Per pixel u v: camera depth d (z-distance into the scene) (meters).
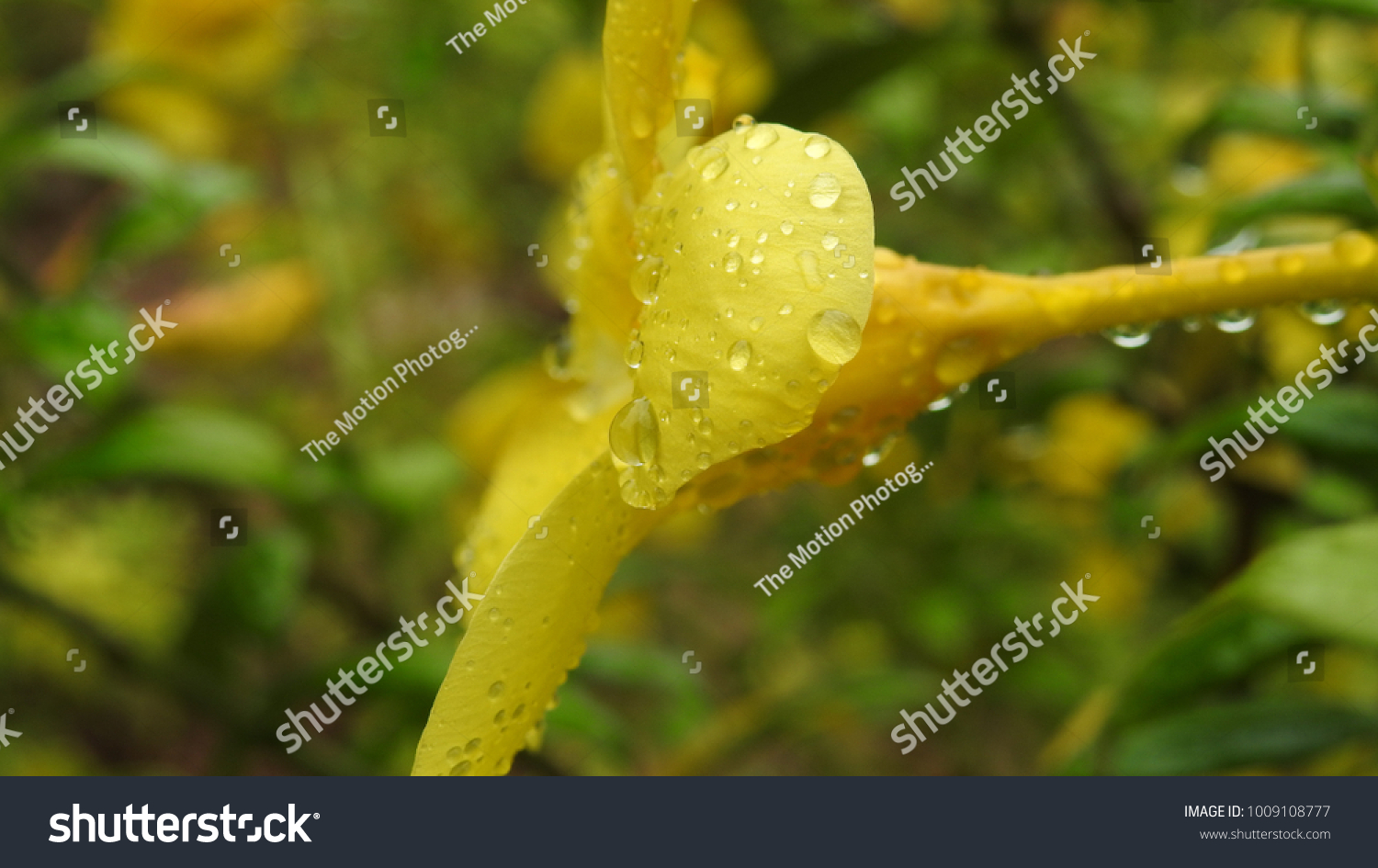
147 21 0.38
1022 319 0.21
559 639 0.21
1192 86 0.36
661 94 0.21
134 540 0.43
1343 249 0.22
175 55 0.39
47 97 0.33
